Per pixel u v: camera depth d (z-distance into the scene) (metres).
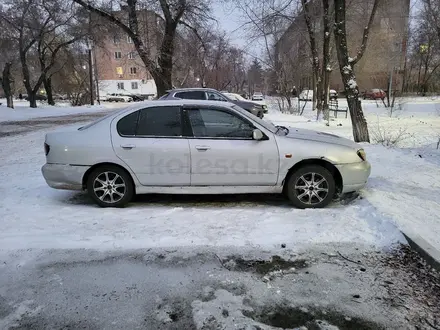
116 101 60.81
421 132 12.73
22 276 3.30
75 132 5.13
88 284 3.18
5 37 29.53
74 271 3.38
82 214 4.79
